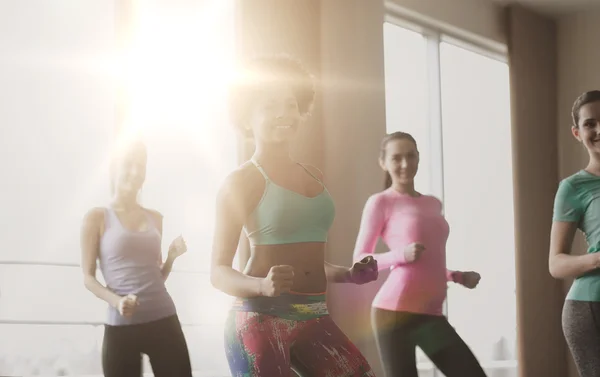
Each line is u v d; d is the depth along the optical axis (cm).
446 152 482
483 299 489
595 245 211
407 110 468
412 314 256
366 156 374
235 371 166
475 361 253
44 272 365
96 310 366
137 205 256
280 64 183
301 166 182
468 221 490
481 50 509
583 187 215
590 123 220
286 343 165
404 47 472
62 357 354
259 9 331
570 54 534
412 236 262
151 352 243
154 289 244
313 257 173
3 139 387
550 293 508
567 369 507
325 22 362
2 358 344
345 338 174
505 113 522
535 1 512
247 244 305
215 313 358
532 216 505
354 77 375
